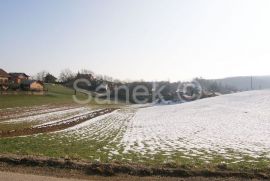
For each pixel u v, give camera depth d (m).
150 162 18.47
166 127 44.69
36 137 33.00
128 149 24.95
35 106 79.50
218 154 22.48
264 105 75.75
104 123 51.97
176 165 15.73
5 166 15.43
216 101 102.75
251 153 22.77
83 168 15.11
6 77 125.62
